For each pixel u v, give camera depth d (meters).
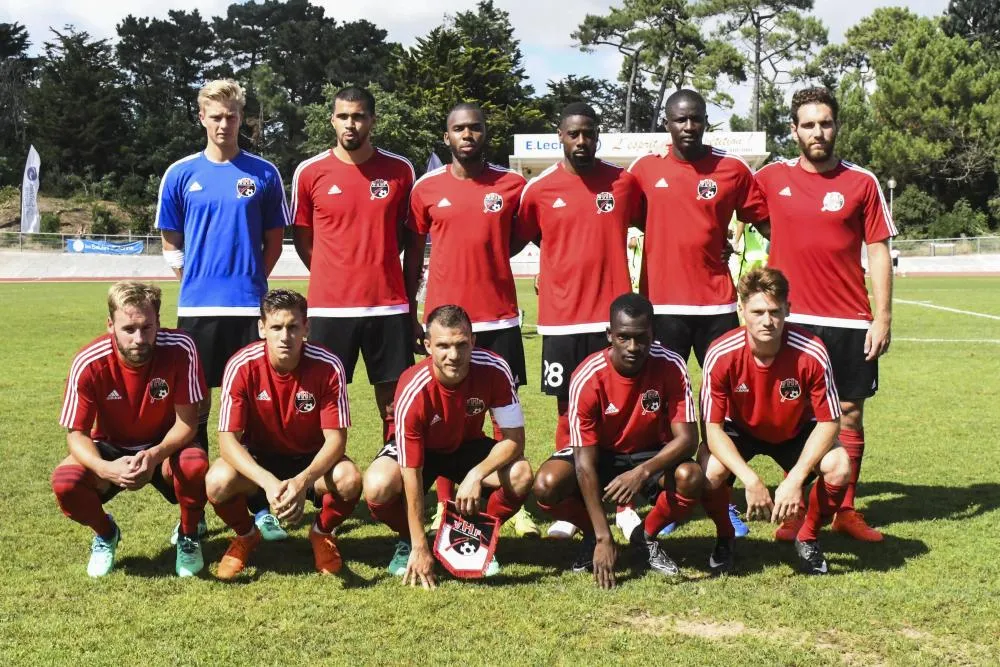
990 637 3.88
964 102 55.12
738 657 3.69
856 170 5.43
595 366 4.67
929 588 4.43
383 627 4.03
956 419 8.53
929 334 15.38
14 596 4.38
